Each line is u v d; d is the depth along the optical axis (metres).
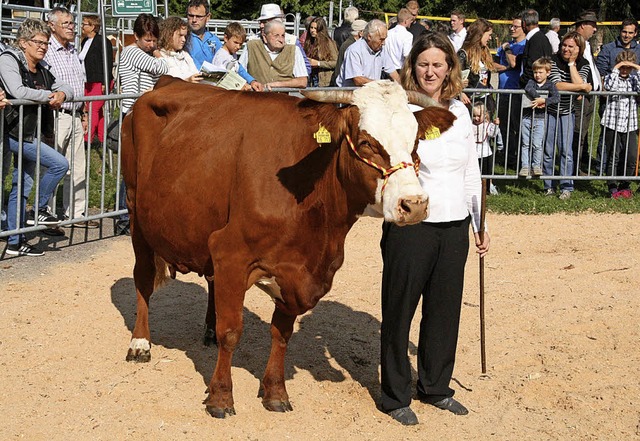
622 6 27.67
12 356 5.86
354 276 7.96
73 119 8.41
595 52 21.02
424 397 5.32
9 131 7.88
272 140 4.86
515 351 6.31
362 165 4.38
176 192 5.22
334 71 13.13
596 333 6.68
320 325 6.71
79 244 8.65
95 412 5.07
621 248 9.04
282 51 10.48
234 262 4.88
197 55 10.29
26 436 4.77
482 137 10.99
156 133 5.67
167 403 5.20
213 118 5.22
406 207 4.20
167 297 7.21
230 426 4.94
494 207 10.59
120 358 5.91
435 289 5.02
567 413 5.33
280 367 5.20
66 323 6.51
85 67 12.06
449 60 4.80
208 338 6.19
